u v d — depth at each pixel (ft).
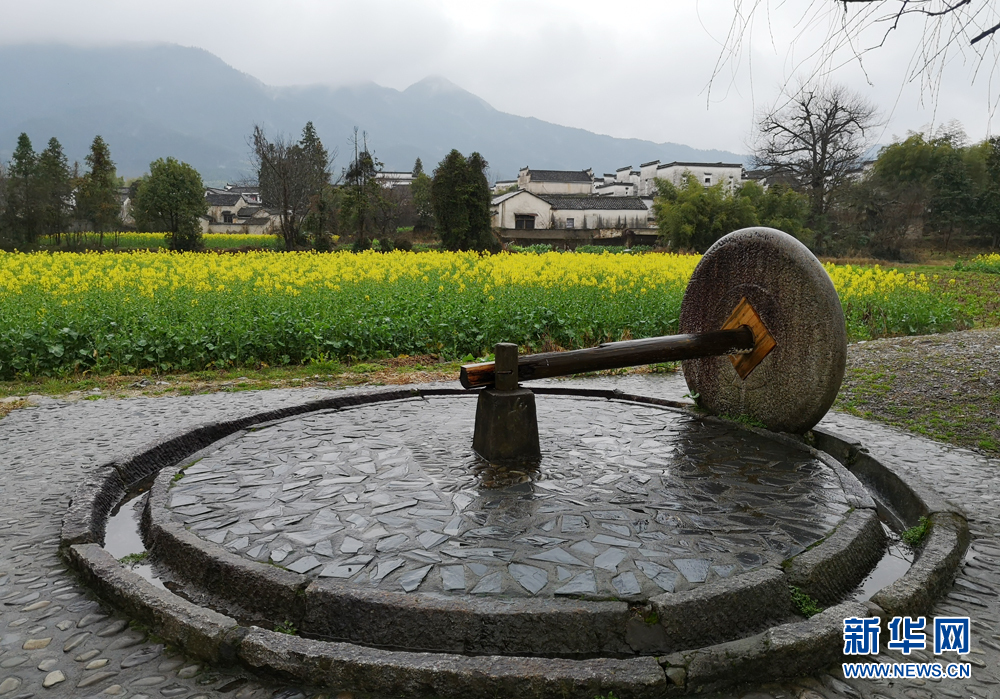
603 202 188.44
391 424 17.92
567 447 15.87
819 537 11.07
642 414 19.19
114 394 23.97
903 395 22.71
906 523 13.69
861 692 7.95
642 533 11.05
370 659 7.89
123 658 8.48
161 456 16.31
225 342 29.22
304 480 13.51
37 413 21.13
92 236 146.30
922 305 43.04
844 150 142.10
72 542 11.41
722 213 127.34
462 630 8.50
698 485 13.35
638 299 39.01
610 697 7.56
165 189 136.56
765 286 16.66
